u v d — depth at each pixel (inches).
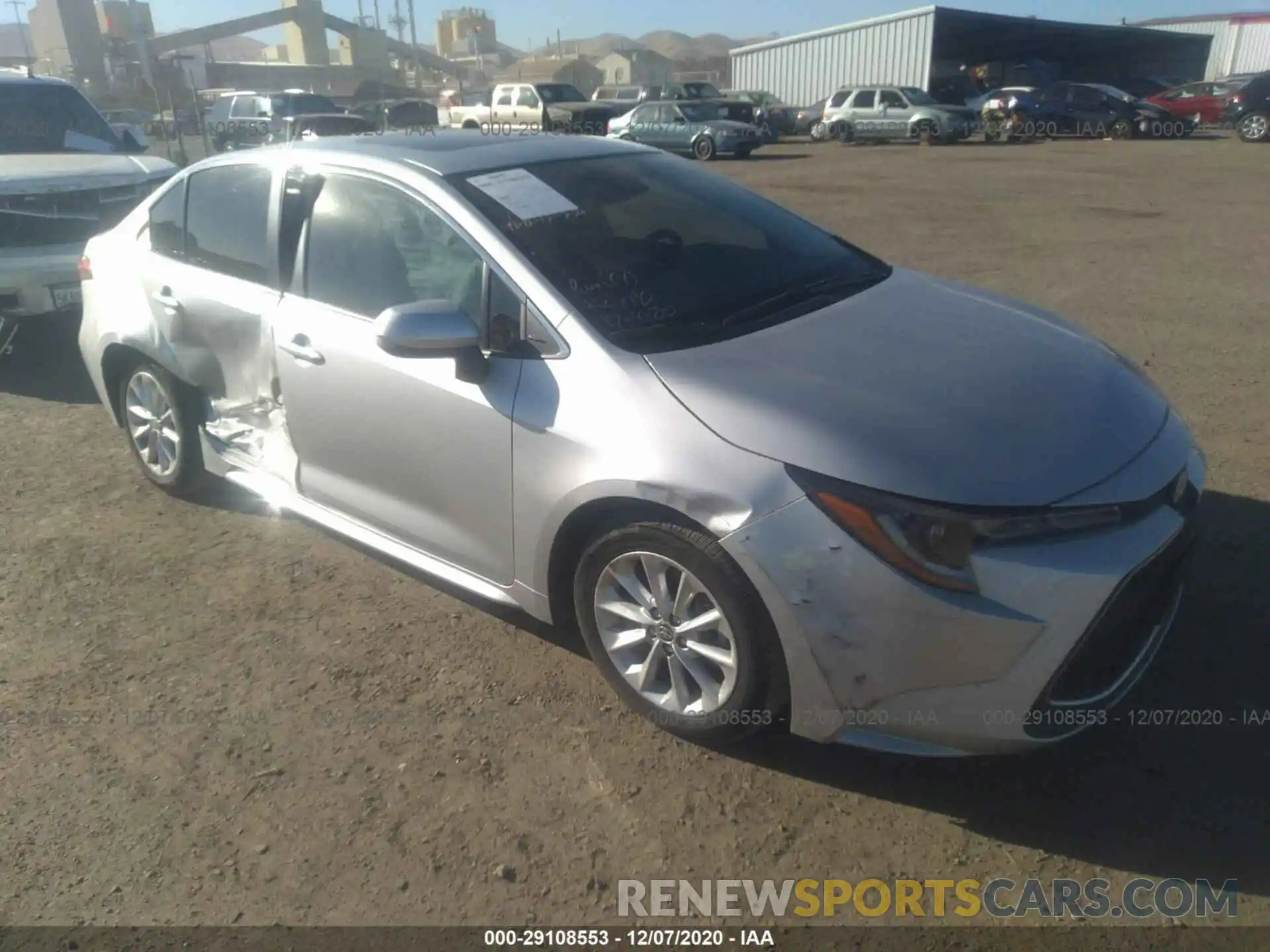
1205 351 268.7
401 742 124.6
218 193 169.6
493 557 134.0
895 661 102.5
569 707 130.1
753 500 105.9
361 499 150.5
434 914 100.9
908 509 100.8
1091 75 1957.4
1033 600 99.0
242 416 167.6
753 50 1641.2
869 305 139.5
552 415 120.6
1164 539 106.4
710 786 116.3
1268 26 1707.7
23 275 267.1
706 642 116.6
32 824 113.3
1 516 188.5
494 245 131.6
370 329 142.1
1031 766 117.6
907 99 1131.3
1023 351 128.6
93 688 136.6
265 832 111.4
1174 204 559.8
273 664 140.9
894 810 112.3
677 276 137.5
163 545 176.1
